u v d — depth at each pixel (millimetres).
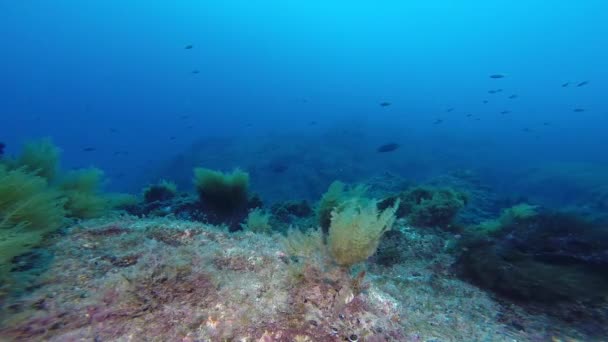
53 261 2941
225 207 7711
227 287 2678
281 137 32938
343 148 30078
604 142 49844
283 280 2807
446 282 4293
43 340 2020
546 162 29844
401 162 28391
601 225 4672
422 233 5809
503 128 62094
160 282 2621
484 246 4734
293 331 2293
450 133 43406
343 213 2973
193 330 2223
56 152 5555
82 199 4812
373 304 2756
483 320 3295
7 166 5047
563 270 4012
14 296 2350
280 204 9945
